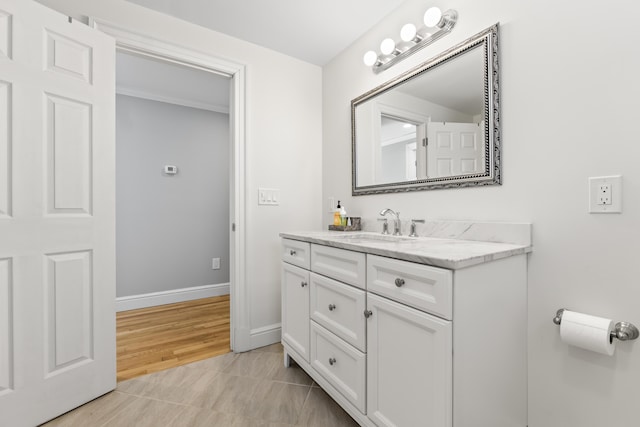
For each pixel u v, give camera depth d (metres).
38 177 1.34
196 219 3.31
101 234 1.54
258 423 1.36
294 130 2.33
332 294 1.40
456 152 1.45
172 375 1.76
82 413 1.42
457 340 0.90
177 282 3.20
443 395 0.90
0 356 1.24
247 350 2.10
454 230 1.44
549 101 1.13
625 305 0.96
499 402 1.06
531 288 1.18
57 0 1.52
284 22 1.90
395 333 1.07
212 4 1.73
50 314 1.37
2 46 1.24
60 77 1.39
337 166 2.30
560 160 1.10
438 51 1.55
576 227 1.06
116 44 1.69
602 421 1.01
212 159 3.41
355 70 2.12
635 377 0.94
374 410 1.16
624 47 0.96
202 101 3.25
